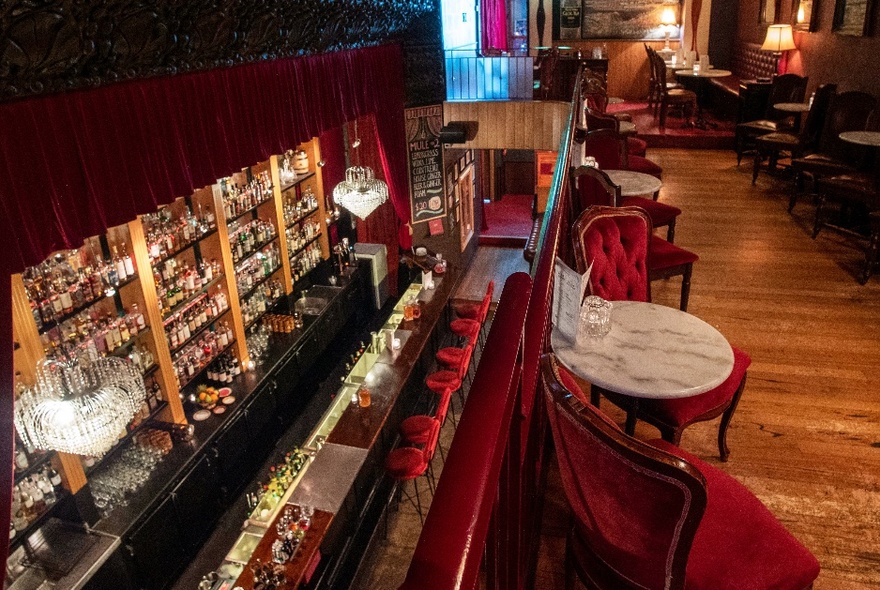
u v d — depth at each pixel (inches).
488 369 38.6
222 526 244.2
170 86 156.3
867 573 105.3
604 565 77.9
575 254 129.6
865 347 175.2
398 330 322.3
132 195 145.9
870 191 243.3
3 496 114.7
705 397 119.3
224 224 264.2
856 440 137.8
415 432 252.2
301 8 204.8
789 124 365.7
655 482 60.2
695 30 565.3
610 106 565.9
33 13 103.9
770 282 219.0
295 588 186.5
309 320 334.3
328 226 378.6
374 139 405.1
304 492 217.9
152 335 225.0
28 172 118.3
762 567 75.7
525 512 75.9
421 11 367.9
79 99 128.5
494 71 421.1
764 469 130.0
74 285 193.9
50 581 176.6
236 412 259.6
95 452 155.8
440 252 445.7
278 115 213.6
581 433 63.9
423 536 26.6
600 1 584.7
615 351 109.7
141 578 205.5
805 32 397.7
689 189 338.6
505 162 644.7
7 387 114.2
